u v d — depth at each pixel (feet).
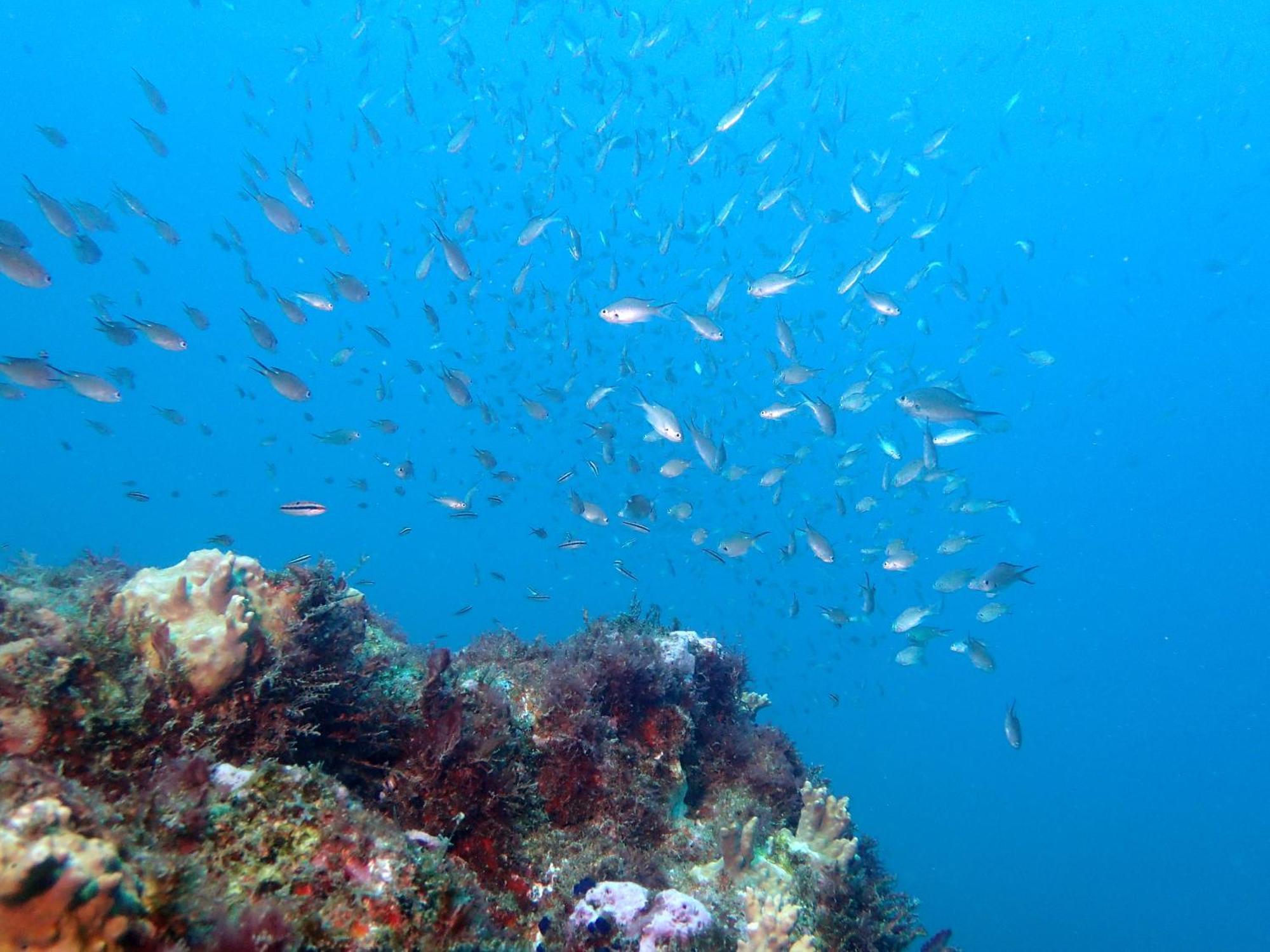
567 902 14.70
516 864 15.99
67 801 8.48
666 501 73.77
